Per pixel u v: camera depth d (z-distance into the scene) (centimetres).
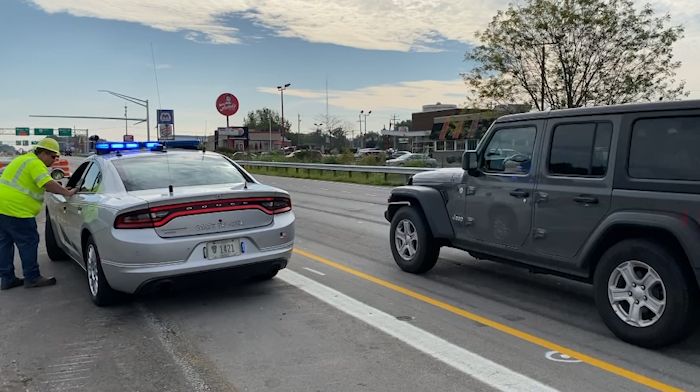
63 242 705
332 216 1282
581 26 2469
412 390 371
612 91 2498
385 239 957
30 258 642
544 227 520
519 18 2592
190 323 514
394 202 723
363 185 2400
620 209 448
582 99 2567
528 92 2708
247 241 555
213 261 530
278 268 589
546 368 404
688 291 408
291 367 412
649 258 425
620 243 449
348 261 773
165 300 588
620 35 2448
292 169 3547
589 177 477
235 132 6450
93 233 545
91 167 659
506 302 570
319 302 575
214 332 489
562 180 501
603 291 462
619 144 455
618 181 452
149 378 397
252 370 407
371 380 388
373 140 10894
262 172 3681
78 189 653
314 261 773
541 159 525
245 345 457
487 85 2762
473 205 608
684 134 415
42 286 650
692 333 464
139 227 509
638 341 438
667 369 400
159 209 516
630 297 443
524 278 669
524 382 381
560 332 480
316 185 2411
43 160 661
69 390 380
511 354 431
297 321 515
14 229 629
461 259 779
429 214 657
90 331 496
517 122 559
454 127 3375
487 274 689
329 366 412
